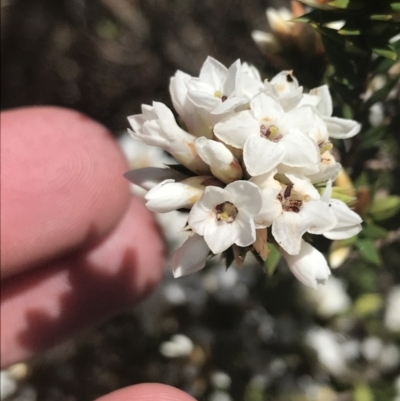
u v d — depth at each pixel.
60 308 0.09
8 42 0.15
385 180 0.07
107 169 0.08
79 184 0.08
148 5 0.14
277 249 0.05
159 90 0.15
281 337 0.08
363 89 0.05
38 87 0.15
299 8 0.06
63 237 0.08
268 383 0.08
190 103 0.05
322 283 0.05
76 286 0.09
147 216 0.09
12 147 0.08
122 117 0.15
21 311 0.09
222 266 0.09
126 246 0.09
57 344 0.09
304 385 0.08
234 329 0.08
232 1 0.14
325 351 0.08
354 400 0.08
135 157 0.10
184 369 0.08
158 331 0.09
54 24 0.15
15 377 0.09
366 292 0.09
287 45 0.06
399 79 0.05
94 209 0.08
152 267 0.09
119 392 0.05
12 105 0.15
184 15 0.15
